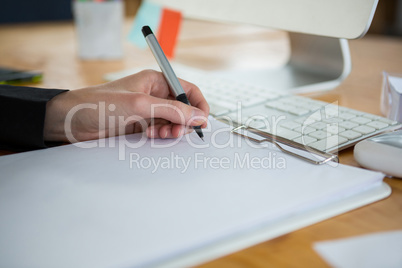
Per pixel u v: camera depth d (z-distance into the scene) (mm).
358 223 378
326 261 324
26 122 527
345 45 840
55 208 376
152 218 356
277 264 321
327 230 366
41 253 314
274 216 364
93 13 1056
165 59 591
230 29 1571
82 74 943
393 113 616
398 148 456
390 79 626
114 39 1087
